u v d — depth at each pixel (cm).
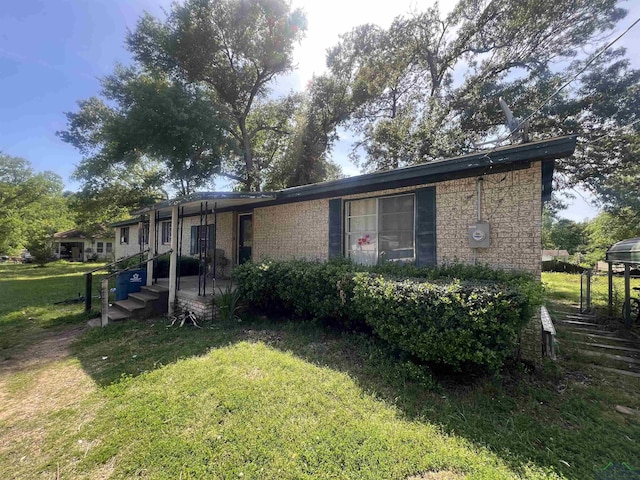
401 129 1473
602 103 955
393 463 216
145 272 806
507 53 1255
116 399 317
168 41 1499
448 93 1463
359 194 605
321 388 319
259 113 2027
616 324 614
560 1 1062
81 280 1415
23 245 2578
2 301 905
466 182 466
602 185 1052
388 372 351
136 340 514
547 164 430
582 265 1988
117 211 2078
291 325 539
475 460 219
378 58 1661
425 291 341
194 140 1484
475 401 301
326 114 1939
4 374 400
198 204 742
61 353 477
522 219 415
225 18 1590
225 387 324
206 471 215
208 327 565
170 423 269
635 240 573
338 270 489
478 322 300
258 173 1884
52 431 270
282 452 229
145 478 212
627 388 343
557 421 275
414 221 531
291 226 741
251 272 591
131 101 1466
